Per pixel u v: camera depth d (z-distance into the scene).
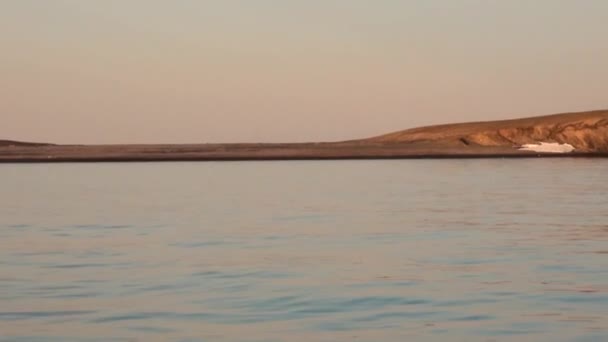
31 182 85.25
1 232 40.91
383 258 31.34
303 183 81.75
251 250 33.91
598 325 20.23
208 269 28.98
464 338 19.23
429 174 99.00
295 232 40.28
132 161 149.88
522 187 73.31
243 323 20.77
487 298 23.59
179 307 22.66
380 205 55.56
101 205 56.72
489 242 35.81
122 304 23.08
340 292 24.58
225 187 76.00
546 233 38.88
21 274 28.20
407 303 23.03
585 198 60.00
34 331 20.08
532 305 22.58
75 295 24.42
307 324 20.64
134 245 35.78
